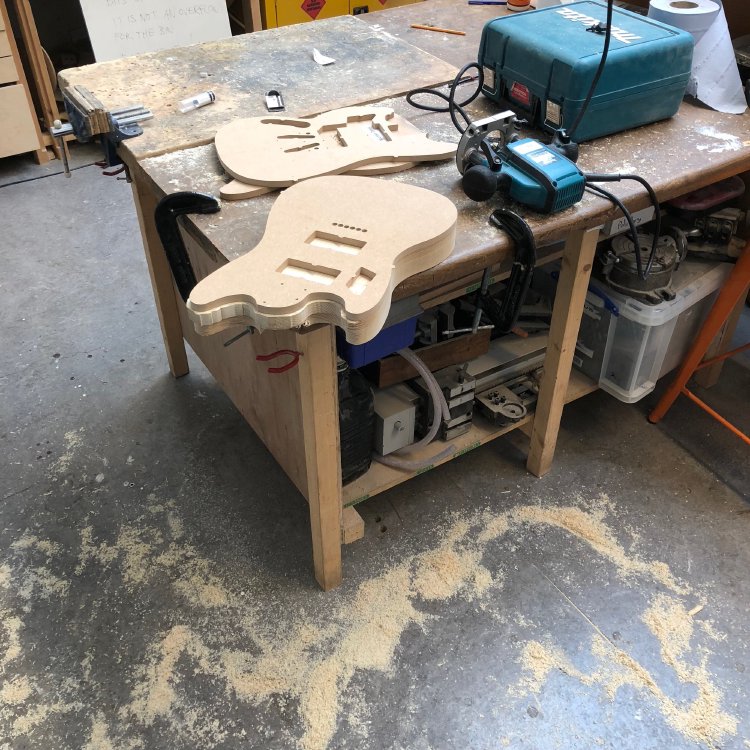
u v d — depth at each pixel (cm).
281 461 168
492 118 126
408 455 170
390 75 173
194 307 98
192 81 170
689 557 169
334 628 154
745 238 177
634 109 145
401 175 134
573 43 139
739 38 180
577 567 166
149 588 162
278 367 142
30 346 228
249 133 142
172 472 190
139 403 210
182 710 141
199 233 120
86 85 167
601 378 187
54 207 296
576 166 127
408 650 151
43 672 147
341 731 138
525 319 193
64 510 180
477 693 144
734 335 231
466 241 117
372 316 97
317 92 164
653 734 138
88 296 249
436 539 172
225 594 161
